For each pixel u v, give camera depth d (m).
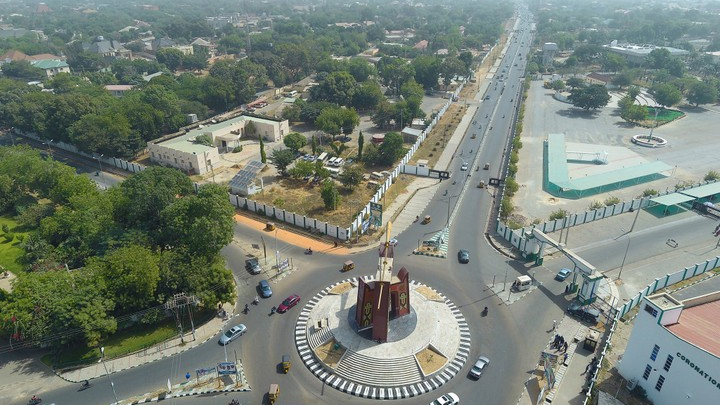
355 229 127.12
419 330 88.94
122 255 90.69
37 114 191.75
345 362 82.25
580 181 149.38
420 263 113.06
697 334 70.50
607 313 94.38
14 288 87.31
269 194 149.00
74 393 77.69
